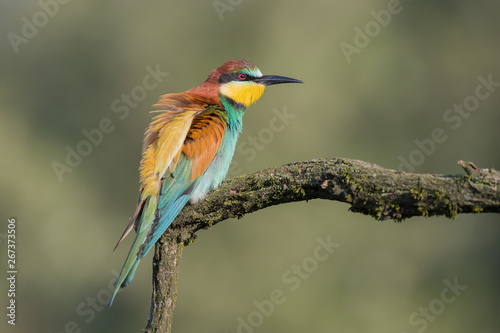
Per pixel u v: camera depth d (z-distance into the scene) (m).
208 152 6.09
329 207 13.80
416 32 15.04
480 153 14.86
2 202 14.91
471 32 15.29
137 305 14.41
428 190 4.36
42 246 14.90
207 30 14.83
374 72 14.27
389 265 13.65
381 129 14.30
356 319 13.30
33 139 15.64
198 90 7.08
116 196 15.38
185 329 13.52
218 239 13.85
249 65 7.40
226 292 13.55
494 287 13.77
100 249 15.07
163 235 5.43
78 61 15.76
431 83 14.80
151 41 15.05
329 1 14.39
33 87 16.00
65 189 15.38
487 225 14.07
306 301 13.36
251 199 5.17
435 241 14.02
